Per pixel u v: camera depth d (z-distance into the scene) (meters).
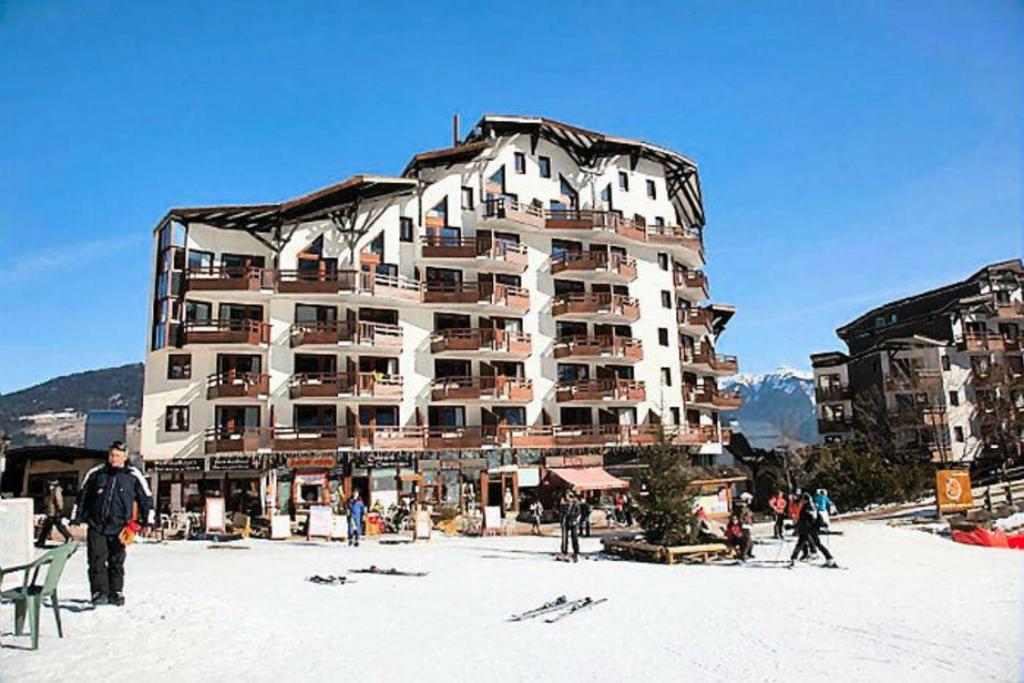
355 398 43.25
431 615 11.91
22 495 40.56
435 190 48.34
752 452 65.81
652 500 22.94
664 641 10.02
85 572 15.91
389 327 45.06
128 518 11.06
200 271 42.22
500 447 46.09
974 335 62.19
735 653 9.30
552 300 51.41
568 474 46.25
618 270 52.62
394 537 32.62
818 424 69.38
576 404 50.62
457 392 46.28
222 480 41.78
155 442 41.50
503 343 47.50
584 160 54.16
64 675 7.50
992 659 9.00
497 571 18.72
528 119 51.00
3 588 12.44
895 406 62.53
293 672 8.02
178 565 19.58
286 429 41.81
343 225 44.84
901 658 9.05
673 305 56.81
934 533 29.55
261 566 19.48
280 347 43.28
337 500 39.88
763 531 34.38
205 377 42.53
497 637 10.18
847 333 74.62
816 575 18.06
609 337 51.25
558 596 14.12
